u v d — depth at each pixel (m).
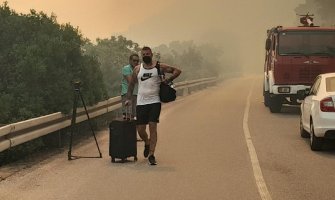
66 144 12.73
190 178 8.73
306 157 10.72
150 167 9.70
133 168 9.62
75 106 10.78
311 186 8.16
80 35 15.18
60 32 14.92
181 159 10.50
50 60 13.32
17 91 12.59
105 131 15.15
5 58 13.33
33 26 14.82
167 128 15.59
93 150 11.75
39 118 10.72
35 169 9.55
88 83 14.20
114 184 8.30
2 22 14.43
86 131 15.05
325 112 10.98
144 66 10.05
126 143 10.19
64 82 12.98
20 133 10.01
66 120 12.59
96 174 9.09
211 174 9.05
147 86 10.02
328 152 11.33
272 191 7.84
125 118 10.81
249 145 12.23
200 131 14.84
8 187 8.12
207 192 7.78
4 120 11.55
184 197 7.48
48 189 7.98
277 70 19.39
